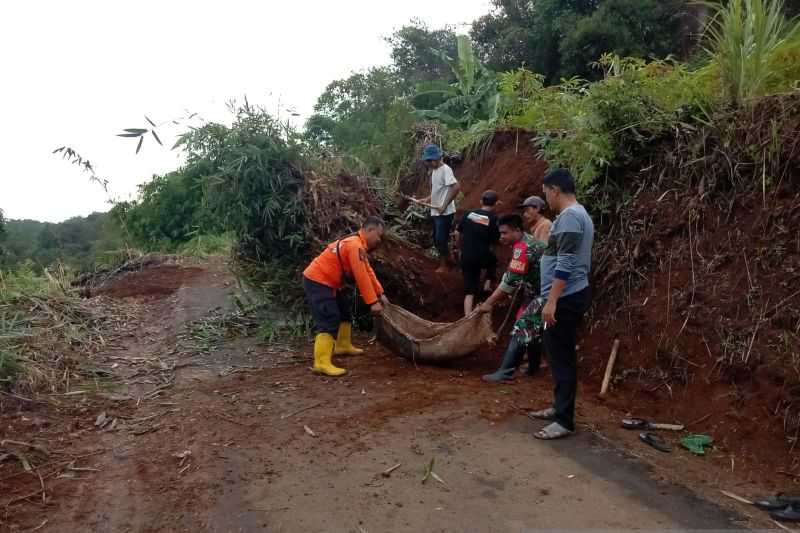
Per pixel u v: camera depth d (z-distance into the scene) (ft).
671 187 18.62
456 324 19.30
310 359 20.97
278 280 23.12
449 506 11.73
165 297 32.78
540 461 13.43
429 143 34.53
